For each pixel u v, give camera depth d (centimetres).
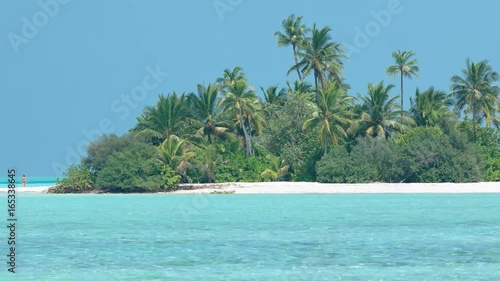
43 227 5188
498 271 3169
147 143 9481
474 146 9712
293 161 10200
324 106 9738
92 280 3059
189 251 3875
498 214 5875
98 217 5959
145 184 8981
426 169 9394
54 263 3503
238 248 3972
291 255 3697
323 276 3098
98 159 9331
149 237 4525
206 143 10262
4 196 8950
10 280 3073
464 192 8538
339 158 9481
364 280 3000
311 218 5641
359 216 5778
